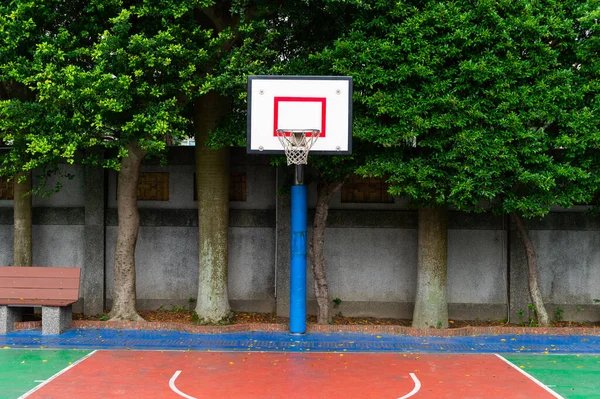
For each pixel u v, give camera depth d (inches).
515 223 546.6
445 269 538.3
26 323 521.3
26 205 562.9
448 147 476.1
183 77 456.8
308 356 446.9
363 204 582.9
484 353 461.4
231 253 586.2
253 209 587.2
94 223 577.9
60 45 458.9
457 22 452.8
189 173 591.2
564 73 457.4
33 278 516.4
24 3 434.9
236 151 588.4
